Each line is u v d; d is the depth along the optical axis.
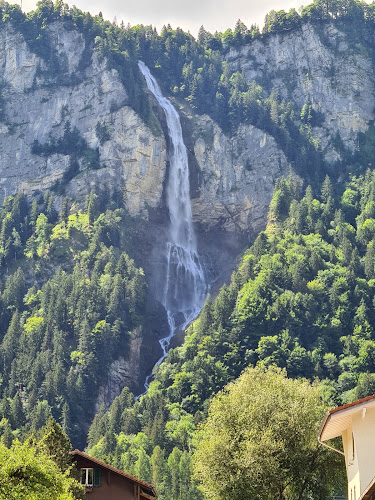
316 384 140.88
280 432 127.62
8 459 97.69
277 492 126.44
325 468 126.50
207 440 131.62
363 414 88.50
